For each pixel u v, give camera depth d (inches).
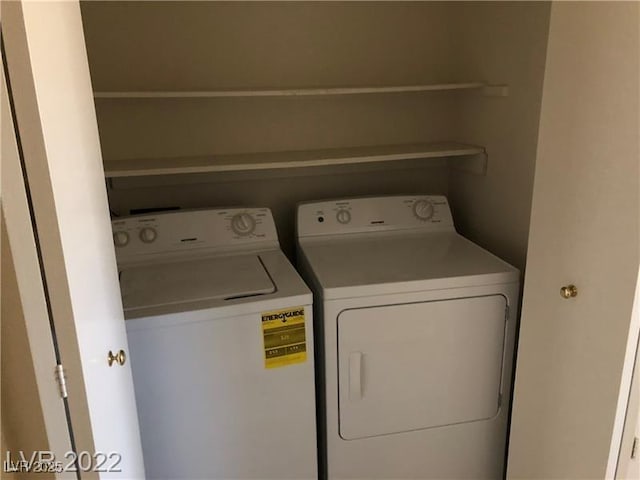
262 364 64.4
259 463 67.9
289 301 63.6
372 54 87.3
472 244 81.7
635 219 45.5
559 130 53.2
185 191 85.6
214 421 64.6
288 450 68.6
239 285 67.0
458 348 70.3
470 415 73.5
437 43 89.5
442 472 75.3
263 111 85.4
